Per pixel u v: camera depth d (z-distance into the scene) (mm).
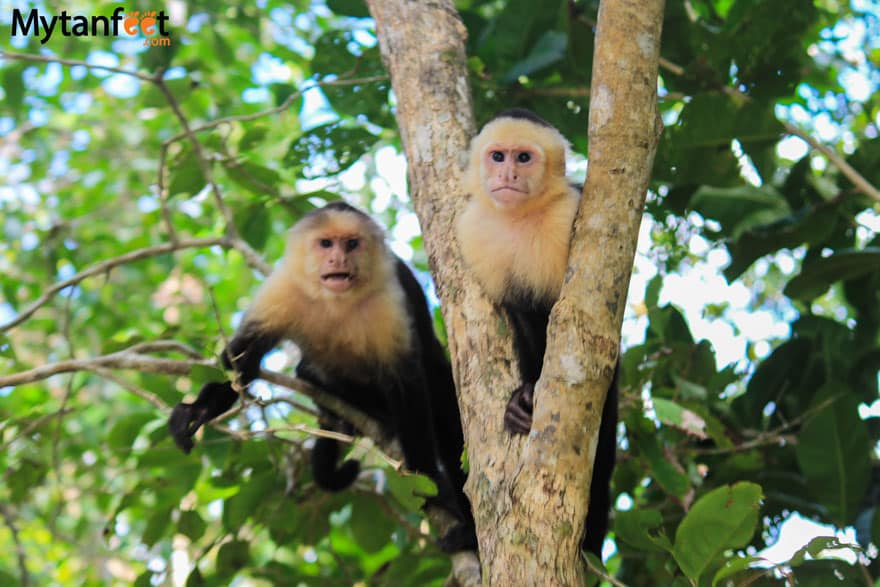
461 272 7887
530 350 7930
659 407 9281
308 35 19156
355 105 12445
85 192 20250
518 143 7988
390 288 10523
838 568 8367
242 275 19281
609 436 8297
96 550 15219
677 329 11523
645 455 9648
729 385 11656
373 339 10281
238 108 17391
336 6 12398
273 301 10305
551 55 11773
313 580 11062
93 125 20016
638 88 6445
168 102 11711
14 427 11711
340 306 10234
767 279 14539
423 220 8406
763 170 11188
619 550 10453
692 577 6352
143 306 18547
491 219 8000
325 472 10477
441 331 13328
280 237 18391
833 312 16047
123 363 8594
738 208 11164
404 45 9172
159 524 10391
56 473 10422
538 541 5559
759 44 11195
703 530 6254
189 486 10469
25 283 16328
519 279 7887
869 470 9359
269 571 11219
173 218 18734
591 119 6508
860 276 11727
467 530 8789
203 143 12148
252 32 17281
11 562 17609
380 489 10859
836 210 11234
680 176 11039
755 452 10305
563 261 7781
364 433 10375
